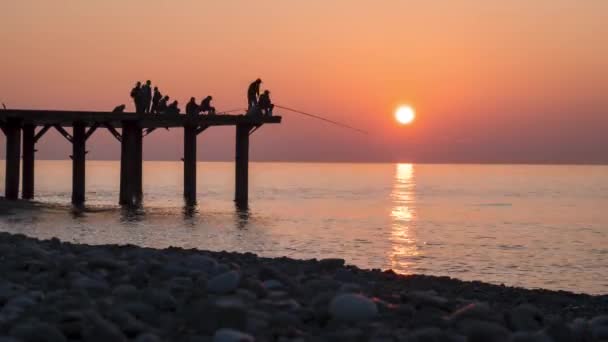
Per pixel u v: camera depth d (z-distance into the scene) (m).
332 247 28.50
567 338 7.32
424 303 8.46
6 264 9.88
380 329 6.74
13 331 6.32
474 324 6.83
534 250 30.31
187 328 6.79
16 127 35.22
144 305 7.36
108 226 30.05
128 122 36.66
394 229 36.91
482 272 24.03
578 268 25.50
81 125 36.84
